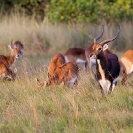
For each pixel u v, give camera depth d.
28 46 65.25
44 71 43.22
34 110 30.45
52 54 62.72
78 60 53.97
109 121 29.50
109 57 37.12
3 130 28.44
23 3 81.31
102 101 34.69
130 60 43.56
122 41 66.81
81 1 72.38
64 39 66.44
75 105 32.50
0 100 34.50
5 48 64.19
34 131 28.08
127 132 27.83
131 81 42.78
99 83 36.25
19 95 35.84
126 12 75.94
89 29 68.19
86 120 30.16
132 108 32.50
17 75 43.22
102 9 74.25
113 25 71.06
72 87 38.62
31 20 75.00
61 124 29.19
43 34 66.69
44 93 36.03
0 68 41.97
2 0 81.56
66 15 72.94
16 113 31.53
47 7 75.00
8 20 73.25
